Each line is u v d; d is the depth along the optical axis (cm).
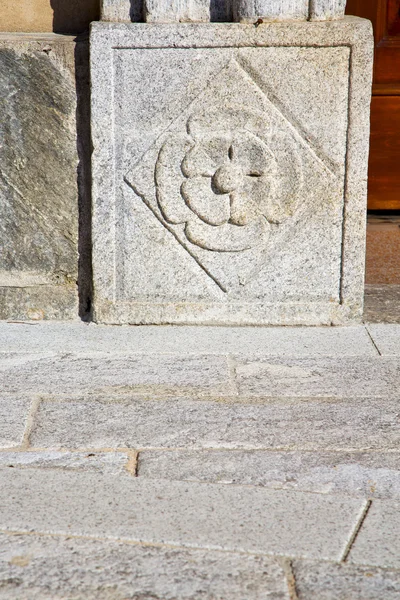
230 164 320
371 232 472
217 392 276
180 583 179
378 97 471
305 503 211
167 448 240
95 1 330
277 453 237
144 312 335
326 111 317
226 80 314
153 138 319
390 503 211
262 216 326
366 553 191
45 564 185
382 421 256
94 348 313
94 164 321
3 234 335
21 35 325
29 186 330
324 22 308
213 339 322
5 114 323
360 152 320
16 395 272
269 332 331
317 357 305
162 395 274
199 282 333
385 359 303
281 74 313
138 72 313
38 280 340
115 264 331
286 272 332
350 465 231
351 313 336
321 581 181
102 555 189
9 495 213
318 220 327
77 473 225
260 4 306
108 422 255
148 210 326
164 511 207
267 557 189
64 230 334
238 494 215
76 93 320
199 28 307
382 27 461
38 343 317
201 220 326
